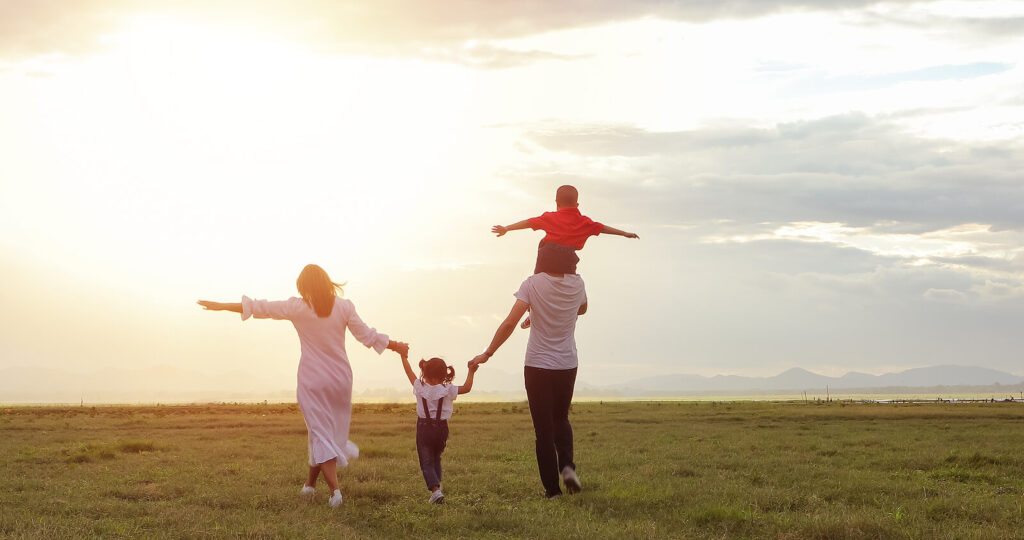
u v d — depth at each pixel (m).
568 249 8.91
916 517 7.40
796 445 18.16
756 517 7.36
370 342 8.27
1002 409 54.16
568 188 9.12
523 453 15.18
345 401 8.16
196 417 42.47
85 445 17.20
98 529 6.61
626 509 7.87
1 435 23.75
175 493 9.20
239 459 14.11
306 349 8.10
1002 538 6.38
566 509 7.88
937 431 25.41
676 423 33.44
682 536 6.49
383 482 9.93
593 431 26.39
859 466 13.14
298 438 22.36
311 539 6.15
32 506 8.03
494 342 8.81
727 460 13.78
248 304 7.91
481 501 8.52
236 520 7.04
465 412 50.16
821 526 6.63
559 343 8.90
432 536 6.52
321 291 8.04
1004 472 12.01
